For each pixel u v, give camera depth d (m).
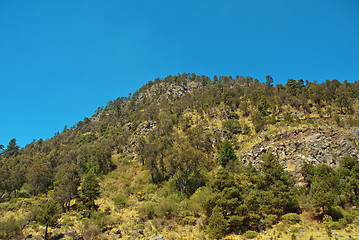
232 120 75.62
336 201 32.62
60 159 82.50
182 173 52.84
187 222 33.31
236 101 89.62
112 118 135.50
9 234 27.34
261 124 67.75
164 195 47.75
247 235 27.34
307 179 42.00
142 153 64.19
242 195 32.59
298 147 52.09
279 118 72.75
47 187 59.47
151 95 166.88
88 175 45.06
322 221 29.86
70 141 114.62
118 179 59.22
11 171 62.94
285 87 97.19
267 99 87.12
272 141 56.22
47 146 112.69
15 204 43.34
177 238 28.52
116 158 75.69
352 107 67.69
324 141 50.81
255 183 40.53
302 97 79.06
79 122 149.12
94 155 73.12
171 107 109.50
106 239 28.62
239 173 50.50
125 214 38.16
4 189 56.56
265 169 39.50
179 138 74.06
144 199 46.03
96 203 43.94
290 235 26.58
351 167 38.28
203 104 96.75
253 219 30.30
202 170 54.75
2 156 113.94
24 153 111.44
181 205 38.38
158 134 82.00
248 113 83.44
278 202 32.94
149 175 59.31
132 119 108.00
